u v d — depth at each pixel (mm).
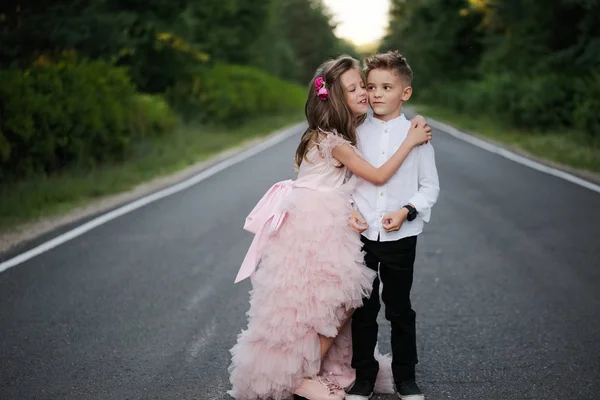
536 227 8359
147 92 25125
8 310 5449
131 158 15773
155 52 24109
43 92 13148
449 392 3908
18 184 11422
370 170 3600
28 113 12078
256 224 3816
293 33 99062
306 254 3590
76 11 18625
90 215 9438
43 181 11836
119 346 4676
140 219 9117
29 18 17625
